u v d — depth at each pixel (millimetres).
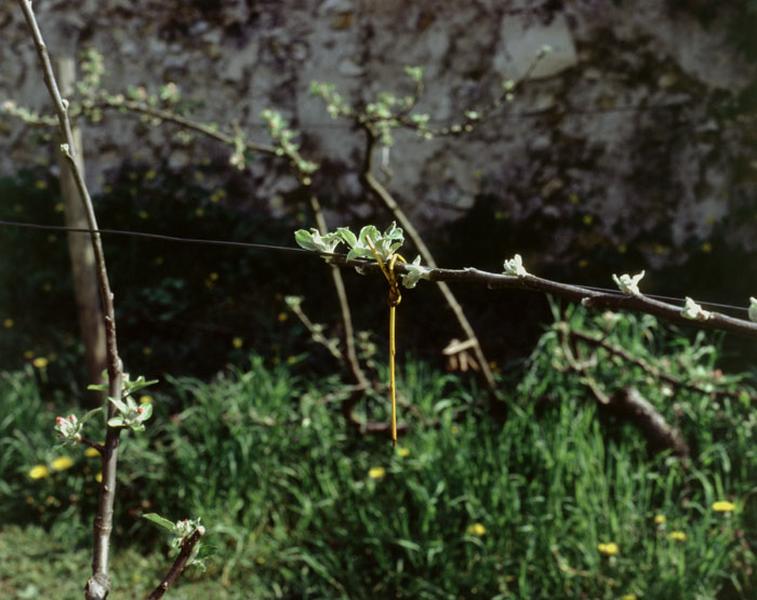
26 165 6547
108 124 6332
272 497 3740
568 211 5617
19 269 5766
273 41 6012
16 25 6492
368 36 5836
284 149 3686
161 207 6008
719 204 5465
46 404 4570
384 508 3525
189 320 5234
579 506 3289
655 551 3186
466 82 5715
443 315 4992
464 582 3221
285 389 4070
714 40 5359
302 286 5426
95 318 4375
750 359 4391
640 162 5535
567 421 3613
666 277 5309
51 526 3811
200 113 6180
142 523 3697
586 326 4336
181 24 6184
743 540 3211
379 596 3283
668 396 3787
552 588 3172
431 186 5801
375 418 4051
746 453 3518
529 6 5551
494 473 3480
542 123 5625
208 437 3844
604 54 5504
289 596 3357
